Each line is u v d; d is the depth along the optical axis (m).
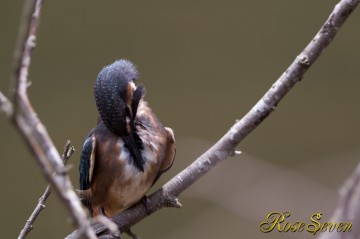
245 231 4.60
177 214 4.68
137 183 4.22
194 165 4.18
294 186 4.45
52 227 4.72
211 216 4.65
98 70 5.38
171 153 4.25
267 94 4.14
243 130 4.15
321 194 4.44
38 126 3.85
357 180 3.98
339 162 4.67
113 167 4.23
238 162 4.46
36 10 3.98
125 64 4.23
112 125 4.21
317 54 4.12
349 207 3.98
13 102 3.60
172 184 4.20
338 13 4.11
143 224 4.71
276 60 5.36
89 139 4.24
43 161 3.70
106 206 4.24
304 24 5.46
